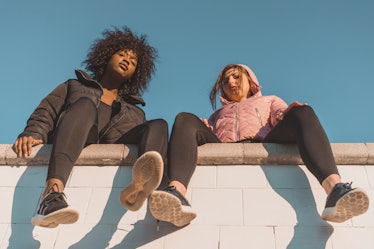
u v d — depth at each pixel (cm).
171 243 326
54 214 294
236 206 345
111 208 351
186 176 340
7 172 381
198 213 342
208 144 382
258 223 333
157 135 362
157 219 321
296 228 328
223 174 368
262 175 365
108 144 388
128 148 383
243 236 326
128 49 476
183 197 319
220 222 336
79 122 346
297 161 368
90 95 424
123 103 440
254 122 425
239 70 477
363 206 297
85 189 365
